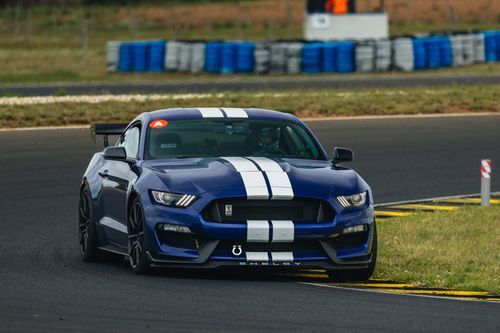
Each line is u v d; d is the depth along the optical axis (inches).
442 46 5196.9
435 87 3939.5
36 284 1069.8
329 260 1097.4
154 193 1111.6
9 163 2282.2
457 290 1100.5
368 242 1124.5
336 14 6053.2
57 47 7185.0
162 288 1043.3
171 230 1088.8
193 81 4665.4
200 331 828.6
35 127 2906.0
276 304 959.6
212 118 1272.1
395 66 5088.6
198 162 1178.6
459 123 3009.4
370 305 971.3
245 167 1133.1
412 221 1599.4
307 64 5059.1
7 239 1477.6
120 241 1206.9
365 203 1135.0
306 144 1256.2
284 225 1077.8
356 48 5073.8
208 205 1085.1
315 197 1097.4
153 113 1296.8
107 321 863.7
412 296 1042.1
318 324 869.2
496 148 2561.5
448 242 1396.4
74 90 4133.9
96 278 1118.4
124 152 1203.2
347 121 3051.2
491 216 1622.8
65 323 852.6
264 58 5088.6
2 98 3595.0
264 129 1258.0
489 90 3737.7
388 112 3253.0
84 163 2289.6
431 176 2167.8
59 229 1578.5
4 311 906.1
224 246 1083.9
